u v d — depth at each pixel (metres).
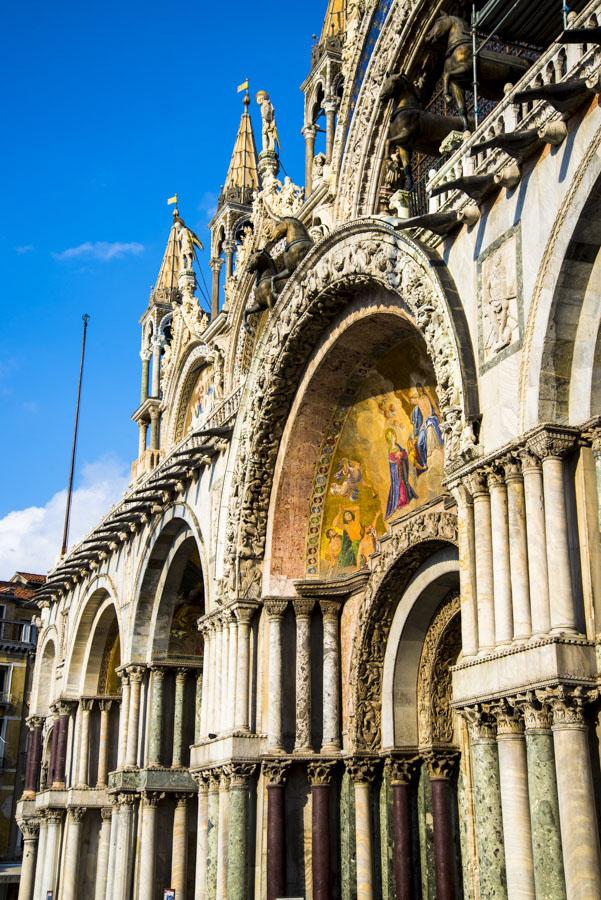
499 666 15.96
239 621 27.05
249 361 35.81
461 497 17.62
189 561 35.88
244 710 26.47
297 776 25.62
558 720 14.91
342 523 26.89
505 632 16.27
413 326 22.56
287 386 26.36
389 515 25.25
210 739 27.36
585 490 15.84
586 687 14.91
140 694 36.22
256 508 27.45
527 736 15.37
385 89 21.59
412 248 19.86
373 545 25.97
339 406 26.28
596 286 16.19
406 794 23.95
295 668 26.36
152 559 36.38
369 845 24.28
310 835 25.27
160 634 35.97
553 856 14.68
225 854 25.89
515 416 16.72
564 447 15.99
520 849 15.35
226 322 38.97
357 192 28.12
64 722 45.53
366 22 28.45
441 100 26.97
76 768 43.50
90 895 42.56
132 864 34.72
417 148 22.05
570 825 14.49
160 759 34.88
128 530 38.81
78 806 42.59
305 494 27.09
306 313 24.62
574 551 15.70
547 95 15.70
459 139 20.28
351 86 29.14
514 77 20.89
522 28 22.58
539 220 16.80
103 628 44.41
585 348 16.25
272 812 25.11
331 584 26.41
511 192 17.67
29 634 76.50
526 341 16.66
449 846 22.89
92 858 43.09
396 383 24.58
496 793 16.17
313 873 24.69
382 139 27.67
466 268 18.64
